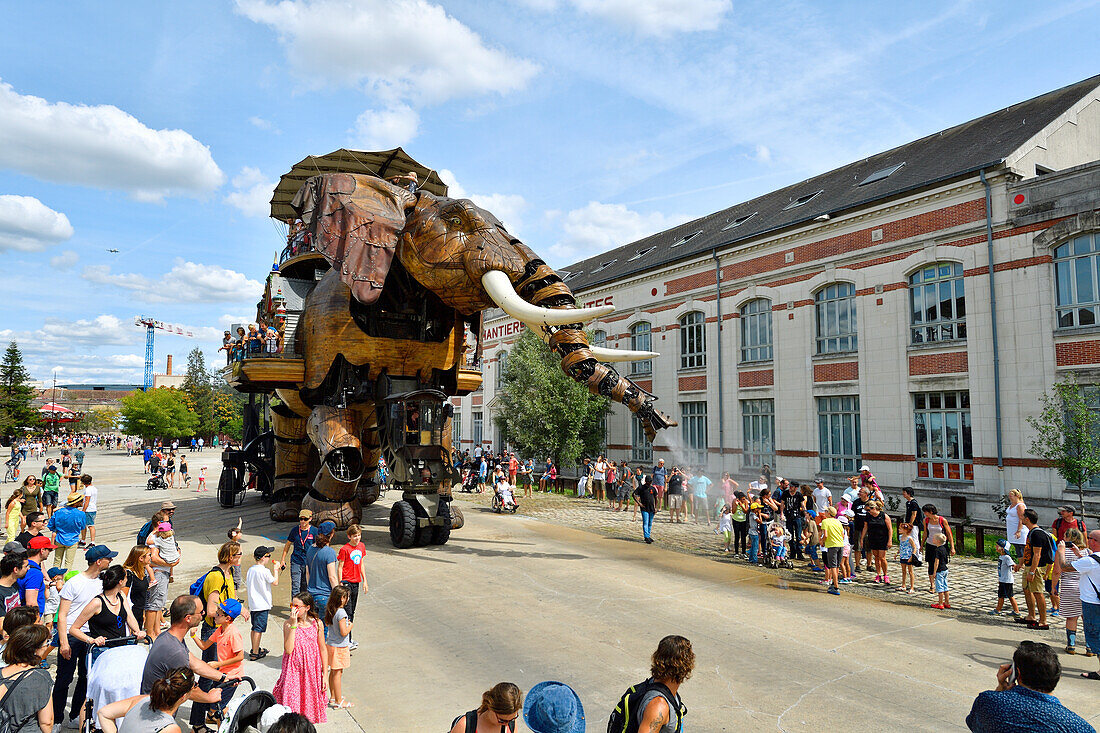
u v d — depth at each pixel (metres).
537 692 3.21
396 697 6.32
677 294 26.91
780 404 22.36
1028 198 16.36
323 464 13.83
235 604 6.19
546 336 11.89
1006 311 16.67
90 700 4.88
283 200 19.72
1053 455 14.41
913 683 6.72
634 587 10.62
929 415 18.38
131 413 61.97
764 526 12.81
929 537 10.06
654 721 3.40
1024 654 3.40
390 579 10.99
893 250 19.27
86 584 5.82
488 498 24.33
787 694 6.41
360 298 12.40
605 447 30.02
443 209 12.57
